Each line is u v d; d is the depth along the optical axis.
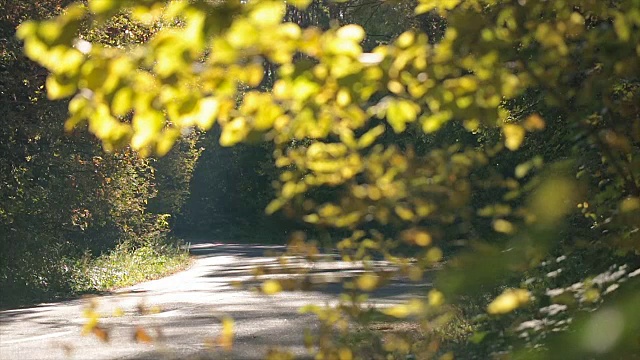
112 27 35.78
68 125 4.71
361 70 5.08
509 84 5.39
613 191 6.28
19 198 41.94
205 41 4.50
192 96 4.72
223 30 4.46
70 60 4.52
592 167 6.38
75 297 38.91
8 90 39.97
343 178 5.51
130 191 55.78
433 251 5.38
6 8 39.22
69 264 47.81
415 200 5.39
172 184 95.75
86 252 51.66
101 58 4.54
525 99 14.88
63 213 45.19
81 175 45.50
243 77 4.74
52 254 44.34
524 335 5.84
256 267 6.04
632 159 6.08
